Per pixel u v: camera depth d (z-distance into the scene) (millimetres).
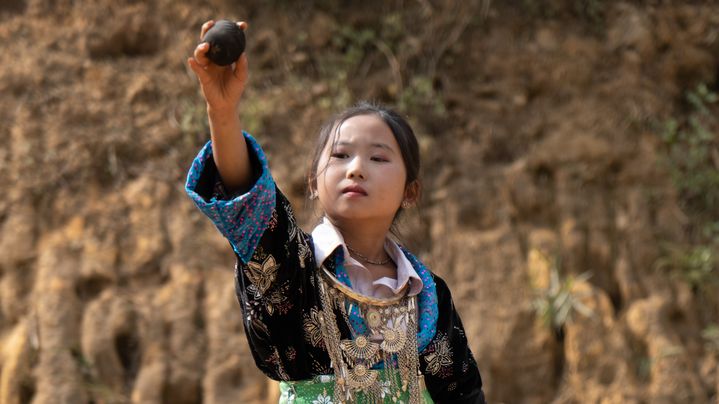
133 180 9922
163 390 8945
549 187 10227
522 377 9312
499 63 10695
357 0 10930
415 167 3865
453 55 10719
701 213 10406
